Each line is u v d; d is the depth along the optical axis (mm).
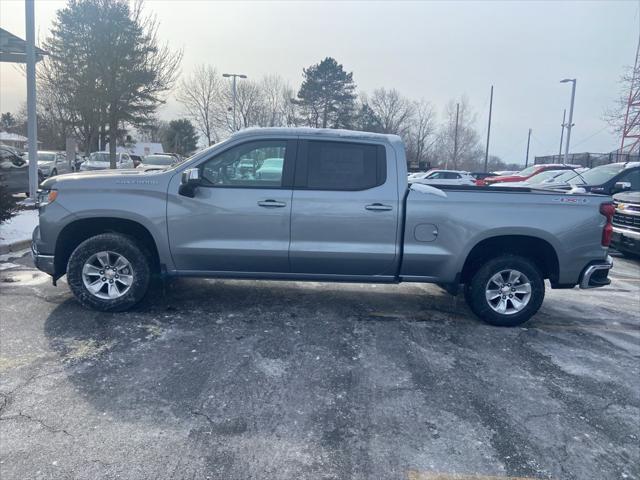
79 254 5273
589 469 3111
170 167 5617
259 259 5344
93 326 5027
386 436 3352
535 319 5965
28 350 4422
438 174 26516
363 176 5359
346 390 3941
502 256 5512
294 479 2889
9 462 2924
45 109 41969
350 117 60719
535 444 3344
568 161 35125
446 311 6059
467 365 4520
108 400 3643
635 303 6969
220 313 5559
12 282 6547
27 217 11250
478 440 3352
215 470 2934
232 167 5344
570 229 5398
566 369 4543
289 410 3615
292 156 5336
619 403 3953
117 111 22766
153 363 4254
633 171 11750
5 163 14648
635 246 9828
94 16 21094
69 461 2953
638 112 29547
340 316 5668
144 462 2975
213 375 4082
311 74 59469
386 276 5496
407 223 5320
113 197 5227
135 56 21922
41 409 3490
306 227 5289
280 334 5020
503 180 22562
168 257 5348
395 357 4605
